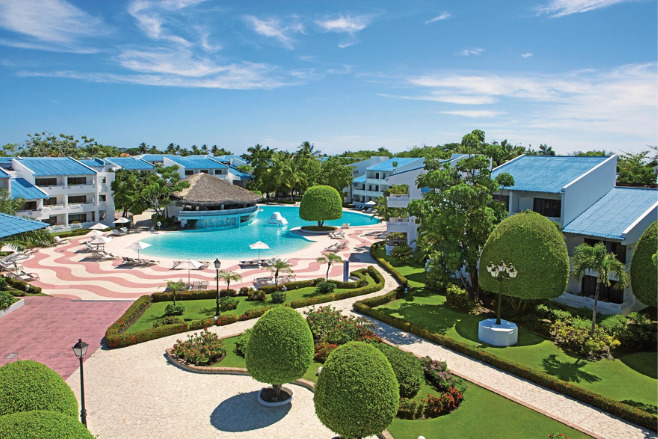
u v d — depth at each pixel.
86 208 67.38
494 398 20.73
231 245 59.50
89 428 17.83
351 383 15.09
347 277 40.53
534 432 18.05
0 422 11.45
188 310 32.72
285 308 20.05
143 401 20.03
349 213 96.56
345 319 28.56
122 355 24.94
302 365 19.17
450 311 33.38
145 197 68.62
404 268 46.75
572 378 22.78
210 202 73.50
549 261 28.28
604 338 25.86
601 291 33.41
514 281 28.75
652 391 21.53
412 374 20.70
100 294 36.47
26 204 60.59
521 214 30.30
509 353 25.88
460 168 33.34
